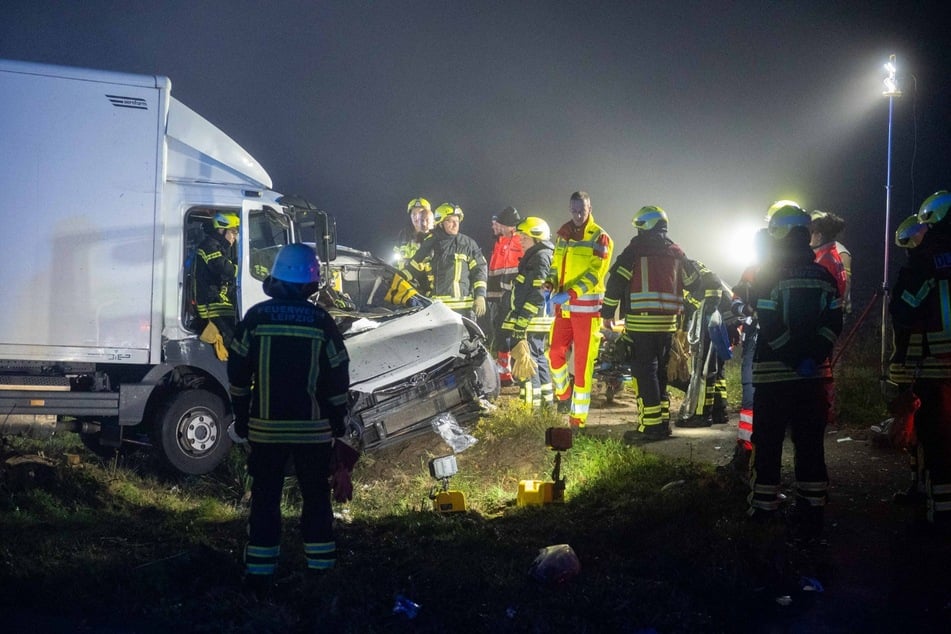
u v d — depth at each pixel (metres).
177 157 8.68
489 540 6.22
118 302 8.39
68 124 8.27
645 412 8.77
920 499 6.59
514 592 5.23
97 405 8.38
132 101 8.43
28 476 7.59
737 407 10.51
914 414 6.26
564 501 7.20
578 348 9.09
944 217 6.01
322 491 5.38
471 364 9.05
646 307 8.66
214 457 8.76
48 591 5.24
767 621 4.96
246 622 4.80
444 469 7.08
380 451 8.78
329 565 5.37
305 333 5.26
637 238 8.78
